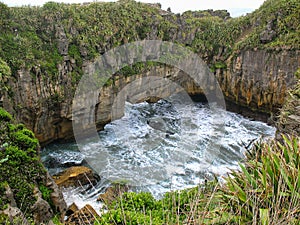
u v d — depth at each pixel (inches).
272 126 785.6
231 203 171.6
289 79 790.5
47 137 661.3
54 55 705.6
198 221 145.9
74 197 428.5
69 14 796.0
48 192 339.9
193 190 232.1
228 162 531.8
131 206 239.1
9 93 561.6
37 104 621.9
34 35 711.1
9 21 688.4
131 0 1106.7
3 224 241.4
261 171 176.2
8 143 339.9
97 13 877.8
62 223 322.3
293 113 285.9
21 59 613.6
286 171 161.6
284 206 151.4
